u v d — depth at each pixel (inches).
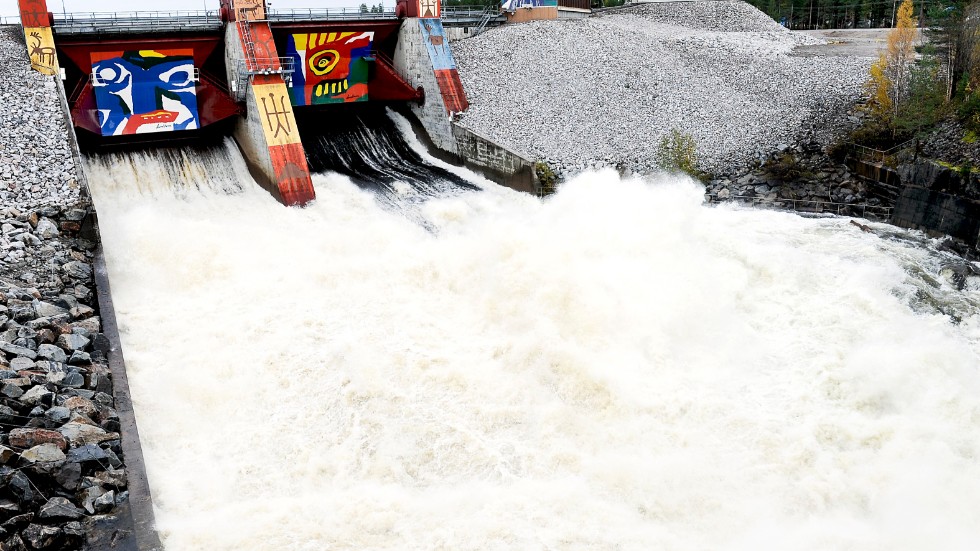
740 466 625.0
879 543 543.2
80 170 997.2
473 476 627.2
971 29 1219.2
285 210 1154.0
